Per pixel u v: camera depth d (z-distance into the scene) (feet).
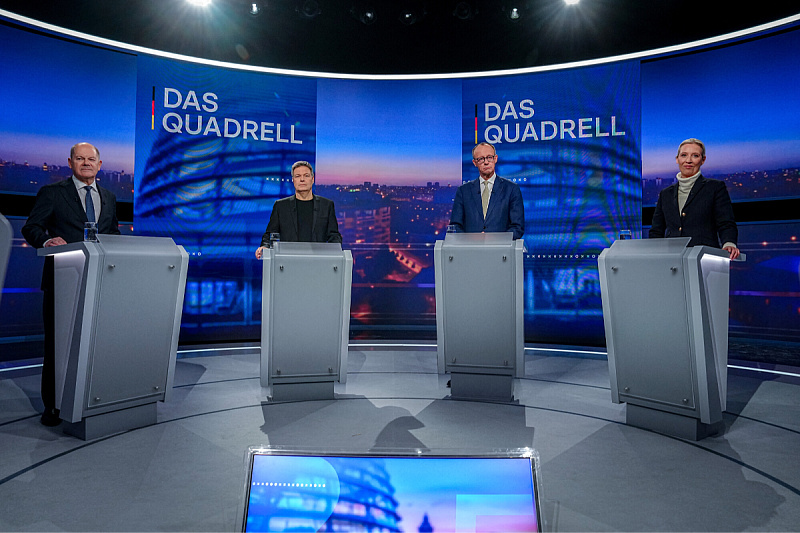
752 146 16.42
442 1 16.62
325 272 10.71
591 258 18.67
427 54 18.40
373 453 4.70
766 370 14.11
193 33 17.03
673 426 8.70
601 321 18.58
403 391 11.85
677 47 17.12
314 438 8.43
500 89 19.71
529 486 4.59
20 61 16.05
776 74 16.01
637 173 18.02
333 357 10.92
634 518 5.75
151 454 7.69
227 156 19.11
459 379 11.21
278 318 10.53
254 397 11.21
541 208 19.29
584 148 18.71
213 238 18.99
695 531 5.47
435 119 20.35
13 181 16.02
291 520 4.49
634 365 9.12
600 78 18.51
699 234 10.78
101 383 8.29
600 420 9.58
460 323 10.94
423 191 20.52
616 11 15.99
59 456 7.57
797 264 15.97
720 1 15.10
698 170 11.18
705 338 8.17
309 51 18.24
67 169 16.80
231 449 7.91
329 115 20.30
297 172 12.05
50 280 8.93
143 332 8.77
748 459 7.60
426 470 4.64
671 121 17.57
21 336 16.43
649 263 8.70
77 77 16.90
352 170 20.43
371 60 18.72
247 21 16.81
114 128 17.46
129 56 17.69
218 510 5.88
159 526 5.50
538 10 16.28
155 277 8.84
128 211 17.66
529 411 10.18
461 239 10.94
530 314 19.51
